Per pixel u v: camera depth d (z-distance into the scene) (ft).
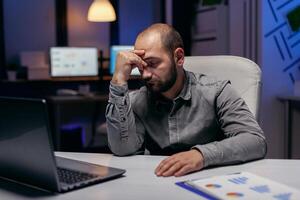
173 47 4.67
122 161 4.45
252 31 11.21
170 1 15.10
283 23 10.98
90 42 16.05
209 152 4.01
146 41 4.62
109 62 15.49
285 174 3.83
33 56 14.30
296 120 11.11
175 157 3.95
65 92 13.88
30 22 15.19
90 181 3.52
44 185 3.36
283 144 11.20
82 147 14.88
